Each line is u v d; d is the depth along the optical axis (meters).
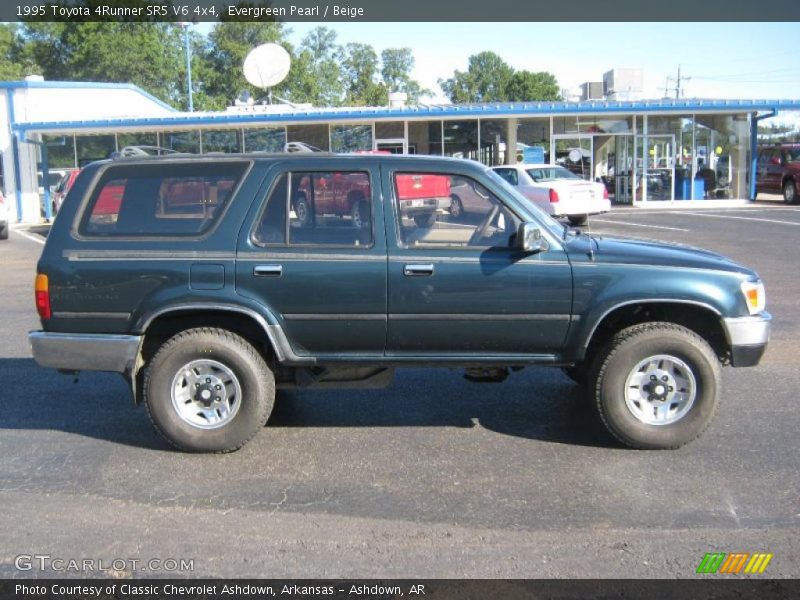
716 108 26.64
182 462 5.24
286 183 5.28
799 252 14.47
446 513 4.43
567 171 21.62
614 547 4.02
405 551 4.01
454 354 5.32
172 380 5.28
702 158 28.03
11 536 4.21
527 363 5.33
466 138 28.02
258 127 28.33
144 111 33.66
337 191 5.25
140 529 4.28
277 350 5.26
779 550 3.98
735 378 7.04
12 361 7.91
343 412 6.28
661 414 5.30
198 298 5.18
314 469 5.10
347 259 5.17
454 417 6.13
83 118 31.38
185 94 48.28
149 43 46.09
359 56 67.69
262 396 5.31
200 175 5.34
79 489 4.80
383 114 26.69
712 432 5.67
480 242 5.24
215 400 5.32
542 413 6.19
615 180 28.20
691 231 18.42
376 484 4.85
